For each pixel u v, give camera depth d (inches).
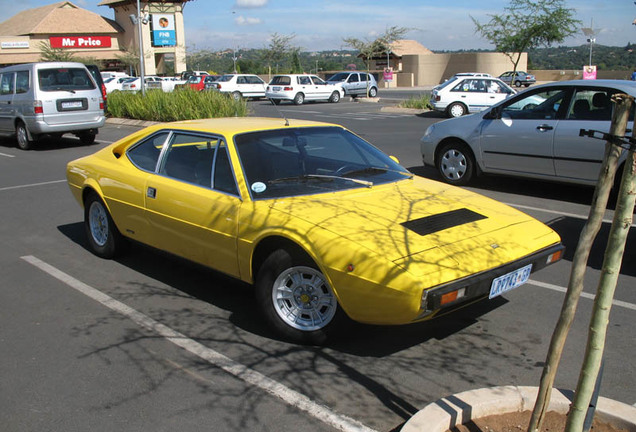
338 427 120.2
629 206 83.3
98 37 2128.4
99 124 589.3
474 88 897.5
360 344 157.1
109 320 173.2
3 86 578.6
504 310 179.5
